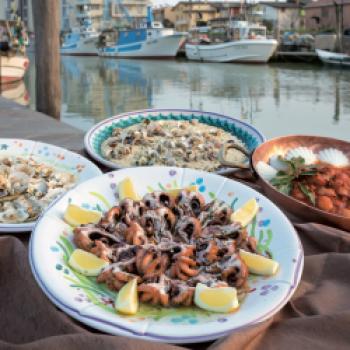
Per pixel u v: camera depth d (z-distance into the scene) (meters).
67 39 31.42
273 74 18.56
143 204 1.14
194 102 12.02
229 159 1.78
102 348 0.78
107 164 1.74
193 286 0.93
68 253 1.04
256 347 0.88
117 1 41.94
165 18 50.88
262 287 0.95
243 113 10.47
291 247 1.05
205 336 0.82
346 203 1.41
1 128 2.87
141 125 2.10
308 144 1.70
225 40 26.89
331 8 34.16
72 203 1.21
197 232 1.07
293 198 1.40
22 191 1.43
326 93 13.30
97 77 17.55
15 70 12.30
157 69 20.62
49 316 0.96
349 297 1.04
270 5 39.34
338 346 0.89
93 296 0.92
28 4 29.77
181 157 1.79
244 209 1.20
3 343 0.83
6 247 1.17
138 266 0.95
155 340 0.81
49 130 2.82
